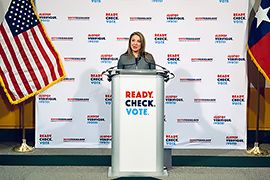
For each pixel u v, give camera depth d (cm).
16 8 457
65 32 479
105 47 482
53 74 472
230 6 475
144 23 479
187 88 485
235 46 478
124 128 373
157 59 481
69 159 437
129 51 470
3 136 512
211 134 487
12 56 455
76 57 482
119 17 479
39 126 487
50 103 486
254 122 509
